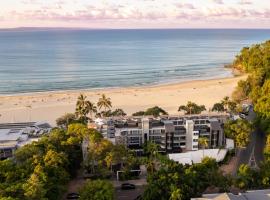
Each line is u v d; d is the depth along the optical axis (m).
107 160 133.38
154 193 113.31
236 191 121.19
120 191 131.00
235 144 163.88
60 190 116.94
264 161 137.50
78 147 148.62
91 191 112.25
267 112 177.75
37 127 193.62
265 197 106.88
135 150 158.62
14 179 115.25
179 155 151.75
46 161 124.31
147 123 163.50
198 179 119.44
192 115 183.50
